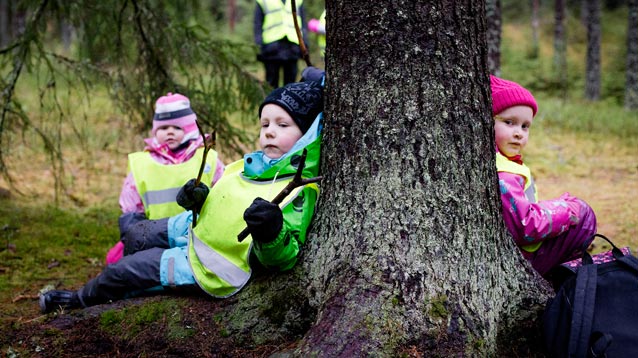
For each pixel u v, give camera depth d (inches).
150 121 219.6
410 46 96.0
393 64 96.4
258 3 270.1
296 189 104.4
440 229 94.1
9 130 211.3
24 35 203.9
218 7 876.0
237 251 107.9
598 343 85.6
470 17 98.1
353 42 98.7
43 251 188.7
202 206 115.6
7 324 124.3
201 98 222.1
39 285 161.0
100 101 399.2
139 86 215.8
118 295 121.6
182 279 113.4
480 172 98.8
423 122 95.8
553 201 117.7
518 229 112.1
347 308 89.7
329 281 96.3
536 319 98.9
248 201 107.7
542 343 97.8
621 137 374.6
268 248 94.9
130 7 211.8
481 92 100.1
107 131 338.6
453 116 96.6
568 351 88.6
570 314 91.7
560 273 105.7
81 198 255.0
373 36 97.0
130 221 144.3
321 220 103.0
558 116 442.6
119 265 119.0
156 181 148.3
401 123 96.1
